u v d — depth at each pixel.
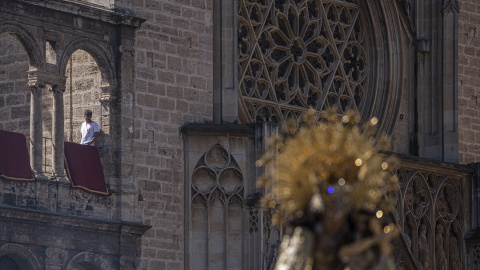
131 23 50.53
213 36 54.56
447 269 62.72
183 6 53.41
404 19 63.66
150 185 50.94
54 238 45.59
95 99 50.41
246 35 57.44
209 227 52.25
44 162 50.53
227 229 52.34
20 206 44.25
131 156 50.19
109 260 48.38
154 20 52.09
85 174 47.16
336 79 61.22
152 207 50.91
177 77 52.84
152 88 51.66
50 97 51.25
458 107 64.69
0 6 45.34
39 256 45.06
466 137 65.56
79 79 50.78
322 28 61.12
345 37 62.06
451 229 63.53
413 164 60.94
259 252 51.91
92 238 47.56
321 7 60.91
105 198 48.75
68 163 46.78
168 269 51.38
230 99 54.16
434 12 64.25
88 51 49.09
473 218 64.25
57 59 47.09
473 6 66.94
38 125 45.97
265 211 52.31
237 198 52.62
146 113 51.25
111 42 50.22
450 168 62.94
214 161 52.69
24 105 50.72
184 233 52.19
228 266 52.25
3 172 43.16
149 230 50.62
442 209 63.03
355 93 62.41
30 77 46.28
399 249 60.16
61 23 47.59
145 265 50.19
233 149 52.78
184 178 52.44
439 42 64.12
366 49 63.03
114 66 50.19
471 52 66.44
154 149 51.31
